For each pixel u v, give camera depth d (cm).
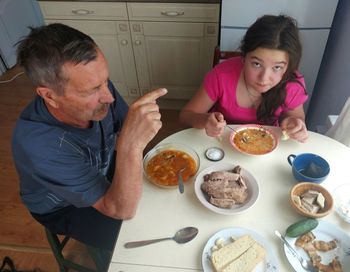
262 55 106
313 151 107
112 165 132
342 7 177
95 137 107
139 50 226
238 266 73
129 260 78
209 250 78
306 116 224
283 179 98
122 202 86
